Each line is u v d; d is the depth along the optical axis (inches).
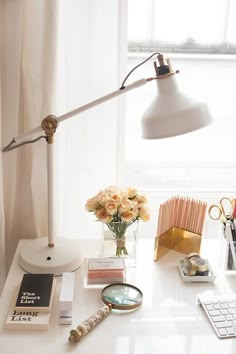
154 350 35.4
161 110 38.3
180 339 36.7
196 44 57.7
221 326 37.9
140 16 56.2
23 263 45.7
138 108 59.4
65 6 47.6
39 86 48.7
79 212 54.6
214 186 63.5
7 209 52.7
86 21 48.3
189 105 37.9
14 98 48.8
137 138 60.8
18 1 45.7
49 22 46.1
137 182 62.7
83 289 43.0
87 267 43.8
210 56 58.3
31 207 53.2
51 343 35.9
